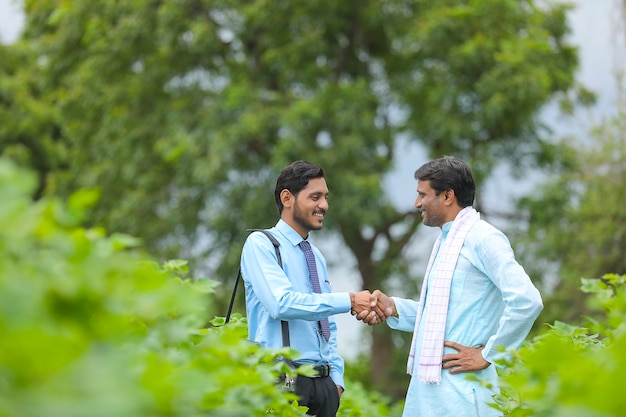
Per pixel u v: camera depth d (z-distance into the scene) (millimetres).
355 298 4453
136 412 1155
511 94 17688
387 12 18422
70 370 1145
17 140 25172
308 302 4371
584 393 1437
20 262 1404
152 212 19203
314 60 18391
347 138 17281
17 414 1107
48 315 1266
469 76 18641
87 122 20750
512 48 18000
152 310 1445
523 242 17750
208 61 19172
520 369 3068
